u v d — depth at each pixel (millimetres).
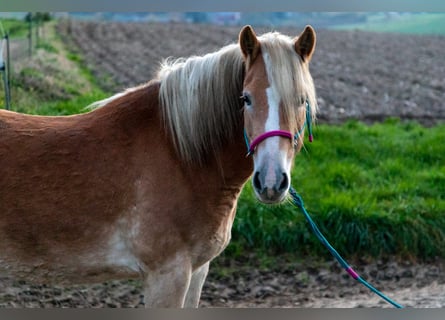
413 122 17234
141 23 32562
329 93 19953
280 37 5531
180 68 5973
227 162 5969
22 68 15625
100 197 5719
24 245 5781
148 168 5762
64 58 20250
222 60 5879
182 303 5844
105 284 9445
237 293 9703
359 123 16281
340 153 14305
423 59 26625
